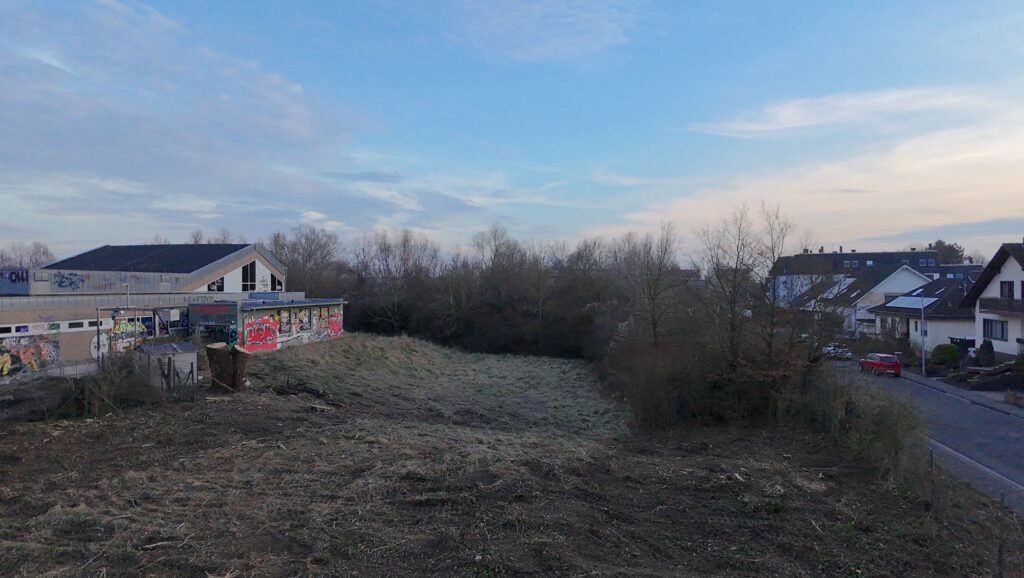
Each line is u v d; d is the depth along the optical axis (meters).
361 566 6.95
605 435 18.41
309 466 11.48
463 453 12.48
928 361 33.78
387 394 24.70
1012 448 15.52
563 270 50.53
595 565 7.04
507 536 7.86
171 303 30.56
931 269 69.94
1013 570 7.44
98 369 18.42
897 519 8.99
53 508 8.99
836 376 17.42
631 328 35.16
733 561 7.31
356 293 54.34
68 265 40.44
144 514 8.77
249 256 39.66
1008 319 29.58
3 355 21.59
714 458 12.66
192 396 18.78
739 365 18.39
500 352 47.16
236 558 7.15
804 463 12.30
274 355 29.36
